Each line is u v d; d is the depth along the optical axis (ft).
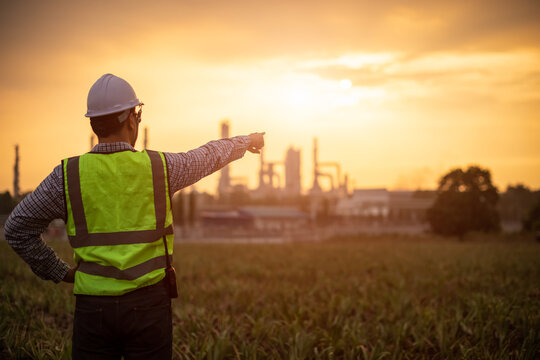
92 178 7.18
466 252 85.56
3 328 17.92
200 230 213.25
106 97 7.51
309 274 48.49
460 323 21.27
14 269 33.22
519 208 454.40
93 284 7.02
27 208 7.02
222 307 27.45
